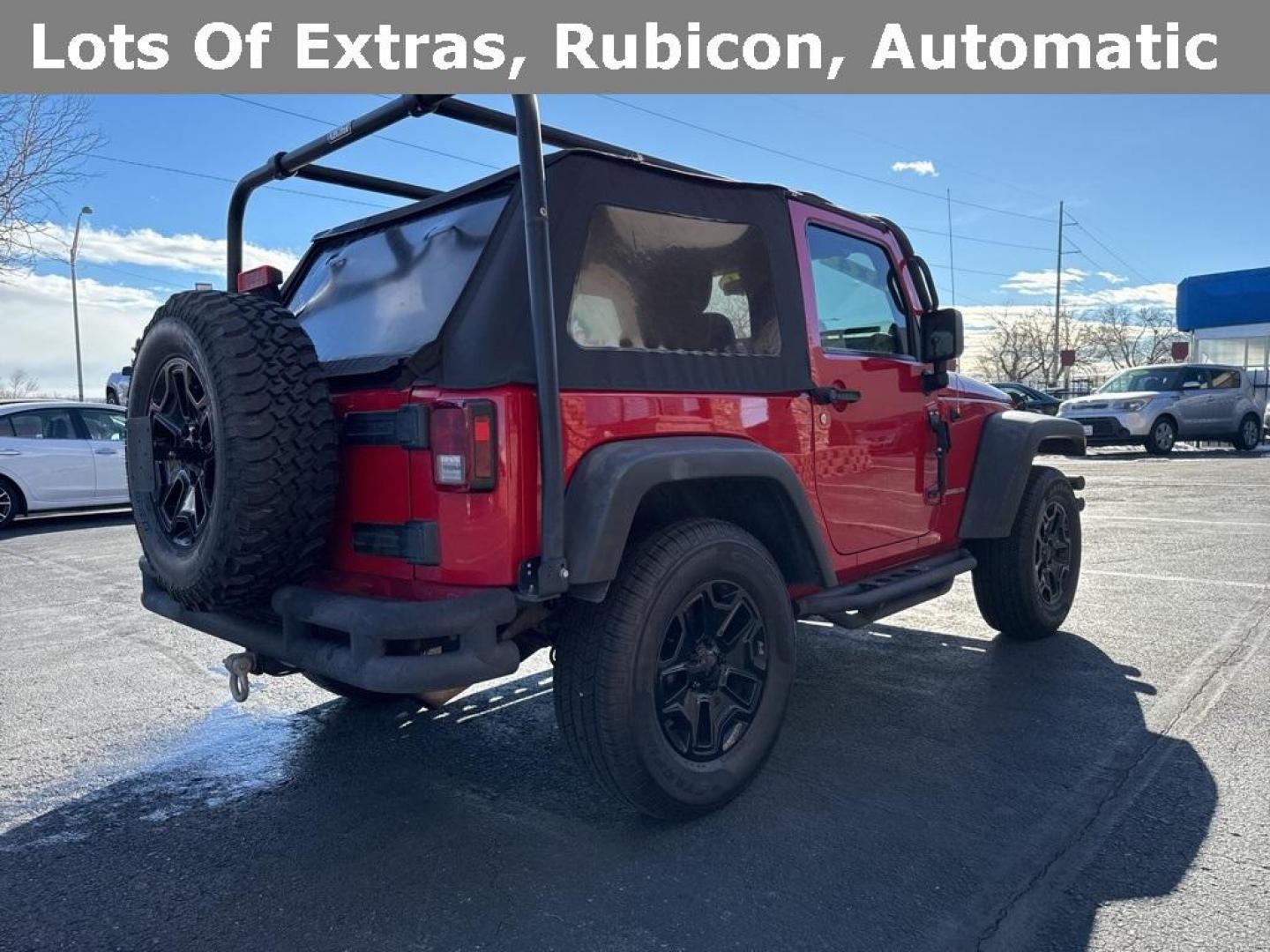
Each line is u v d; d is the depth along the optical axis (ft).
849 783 10.85
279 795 11.00
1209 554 24.40
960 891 8.50
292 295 13.47
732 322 11.10
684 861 9.16
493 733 12.89
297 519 9.12
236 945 7.95
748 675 10.50
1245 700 13.23
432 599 8.84
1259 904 8.17
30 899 8.75
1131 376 63.10
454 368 8.85
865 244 13.73
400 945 7.88
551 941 7.86
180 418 10.31
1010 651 16.12
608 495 8.88
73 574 26.27
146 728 13.34
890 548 13.44
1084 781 10.76
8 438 37.17
